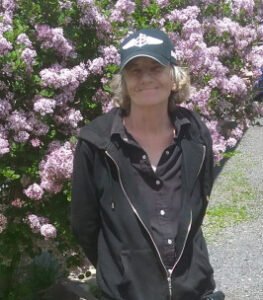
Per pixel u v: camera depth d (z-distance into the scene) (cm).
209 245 577
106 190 224
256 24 448
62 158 325
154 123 228
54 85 335
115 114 231
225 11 435
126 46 224
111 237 224
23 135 330
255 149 912
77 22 364
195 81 389
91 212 231
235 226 625
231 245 576
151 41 221
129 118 231
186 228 221
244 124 433
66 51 346
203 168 231
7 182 343
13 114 331
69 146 338
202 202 233
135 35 225
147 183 222
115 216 221
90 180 227
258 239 590
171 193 223
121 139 222
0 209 348
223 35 418
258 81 439
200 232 237
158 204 222
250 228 619
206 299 225
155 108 225
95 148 224
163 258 219
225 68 400
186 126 229
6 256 360
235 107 418
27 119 336
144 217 218
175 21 395
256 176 788
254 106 438
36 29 345
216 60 395
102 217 228
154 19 391
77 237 239
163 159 225
